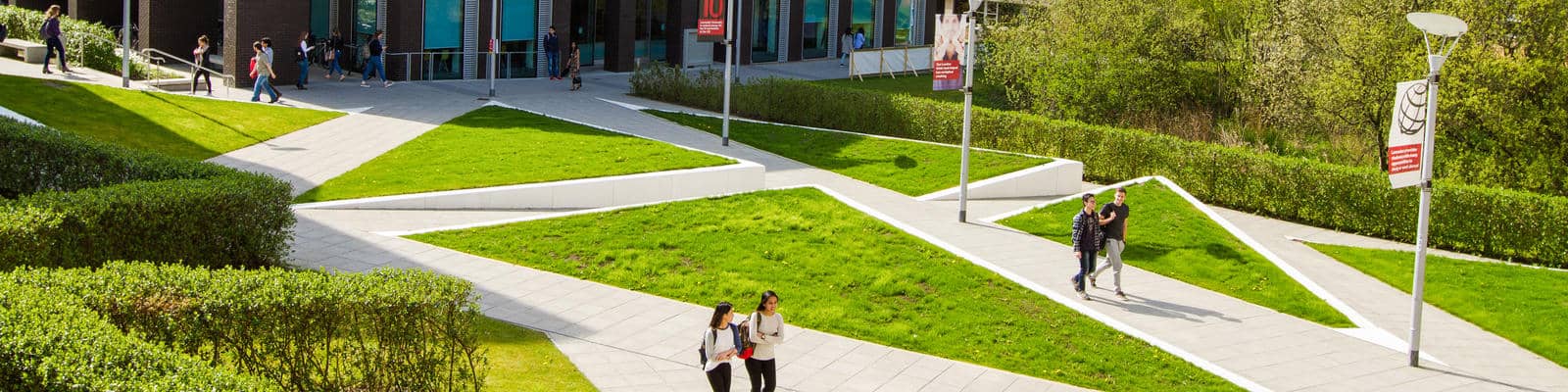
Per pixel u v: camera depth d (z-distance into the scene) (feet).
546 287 60.80
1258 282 67.82
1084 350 55.62
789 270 65.21
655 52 155.63
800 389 48.88
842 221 74.69
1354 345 58.39
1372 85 97.66
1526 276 71.72
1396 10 95.50
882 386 49.83
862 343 55.21
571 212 75.41
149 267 38.81
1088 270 63.10
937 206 82.84
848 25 176.24
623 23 144.66
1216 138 118.21
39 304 33.58
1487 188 81.71
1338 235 85.20
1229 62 124.26
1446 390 52.49
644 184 79.66
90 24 122.21
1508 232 79.00
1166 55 118.32
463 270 62.75
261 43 102.42
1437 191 81.97
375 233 68.18
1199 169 94.89
